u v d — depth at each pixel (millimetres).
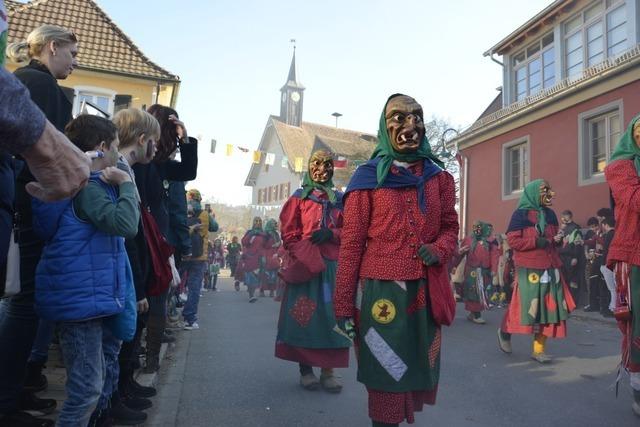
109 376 2666
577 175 13031
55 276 2223
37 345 3080
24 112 1189
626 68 11461
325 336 4090
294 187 41750
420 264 2484
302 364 4328
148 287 3137
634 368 3553
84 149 2395
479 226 8953
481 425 3469
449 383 4547
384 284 2482
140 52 15984
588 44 13750
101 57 15242
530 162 14695
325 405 3820
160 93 16516
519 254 5527
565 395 4203
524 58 16531
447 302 2492
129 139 2945
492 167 16516
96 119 2457
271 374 4723
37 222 2264
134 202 2326
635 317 3512
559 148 13656
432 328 2531
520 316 5461
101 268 2285
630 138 3631
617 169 3586
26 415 2670
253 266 11336
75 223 2260
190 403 3814
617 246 3609
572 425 3496
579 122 13008
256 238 11727
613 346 6453
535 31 15711
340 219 4473
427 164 2676
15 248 1819
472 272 8734
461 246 9227
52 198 1354
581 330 7938
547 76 15359
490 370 5066
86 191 2266
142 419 3256
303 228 4469
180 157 4012
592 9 13609
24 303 2602
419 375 2455
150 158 3076
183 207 4668
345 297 2547
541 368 5176
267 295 13039
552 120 13953
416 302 2492
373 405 2461
